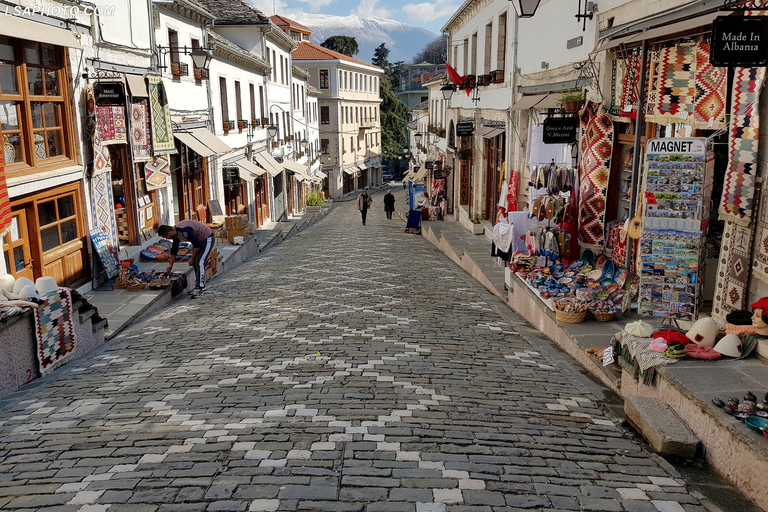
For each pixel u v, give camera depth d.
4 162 8.16
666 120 7.70
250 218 24.92
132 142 12.74
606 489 4.06
